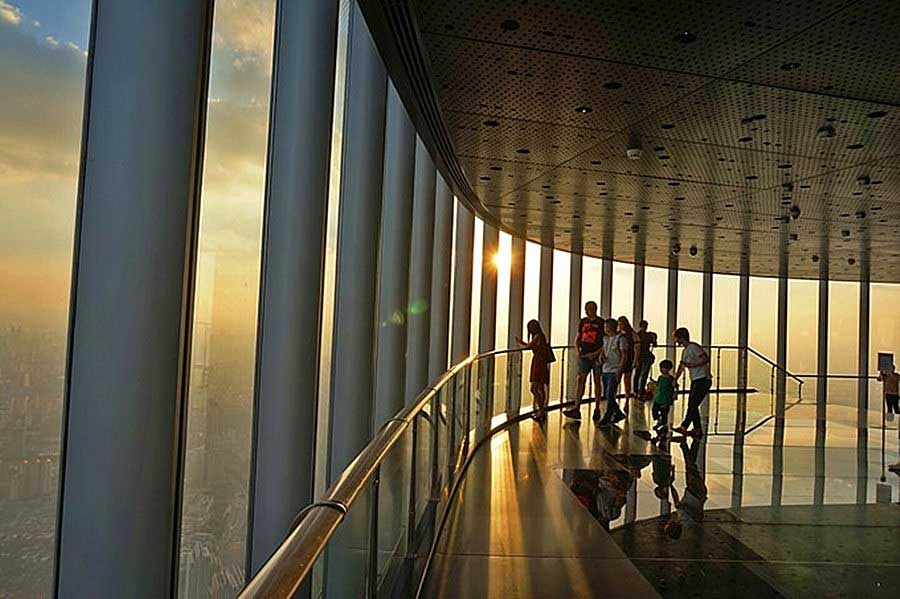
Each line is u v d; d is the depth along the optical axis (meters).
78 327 2.61
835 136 6.23
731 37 4.29
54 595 2.59
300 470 4.23
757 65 4.69
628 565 4.69
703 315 19.52
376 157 5.84
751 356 17.62
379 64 5.83
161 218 2.65
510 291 15.25
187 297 2.77
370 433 5.88
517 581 4.38
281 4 4.28
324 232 4.30
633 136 6.48
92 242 2.62
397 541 3.55
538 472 7.39
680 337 10.06
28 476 2.49
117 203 2.63
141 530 2.63
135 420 2.62
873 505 6.36
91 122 2.62
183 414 2.80
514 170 8.12
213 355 3.95
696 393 9.86
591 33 4.34
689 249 14.84
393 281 7.34
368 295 5.83
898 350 20.00
